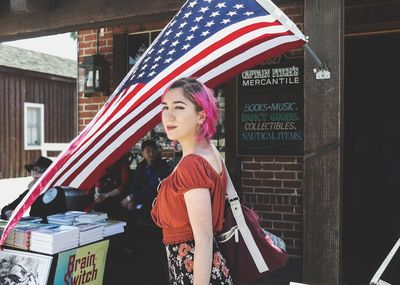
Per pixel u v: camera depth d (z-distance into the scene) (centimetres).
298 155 503
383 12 473
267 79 513
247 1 251
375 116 537
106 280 340
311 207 298
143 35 588
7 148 1412
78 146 242
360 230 552
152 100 260
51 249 269
